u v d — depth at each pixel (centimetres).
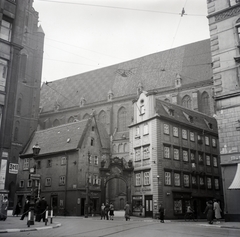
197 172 5003
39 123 9475
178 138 4869
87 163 5012
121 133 7756
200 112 6244
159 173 4312
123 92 8381
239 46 3097
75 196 4706
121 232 1680
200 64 7419
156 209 4138
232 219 2861
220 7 3316
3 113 2983
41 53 8419
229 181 2944
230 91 3084
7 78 3067
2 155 2914
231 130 3023
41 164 5488
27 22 8281
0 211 2678
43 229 1894
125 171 4875
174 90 7400
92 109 8594
